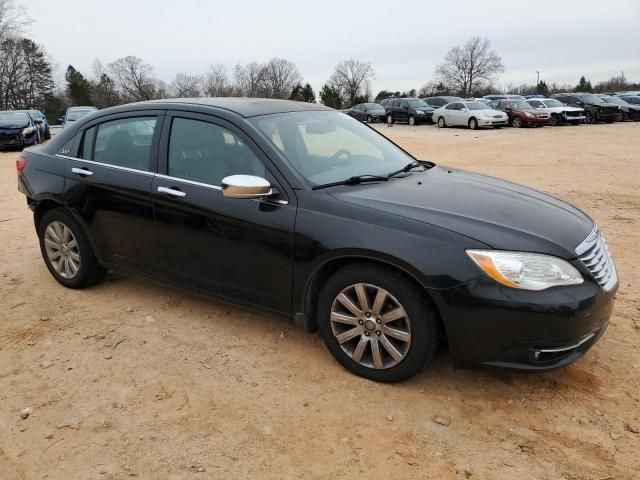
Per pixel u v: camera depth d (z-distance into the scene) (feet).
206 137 12.66
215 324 13.64
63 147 15.33
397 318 10.37
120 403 10.46
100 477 8.61
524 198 12.03
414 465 8.81
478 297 9.49
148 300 15.10
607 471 8.63
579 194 29.58
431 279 9.68
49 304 14.92
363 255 10.32
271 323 13.64
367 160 13.42
